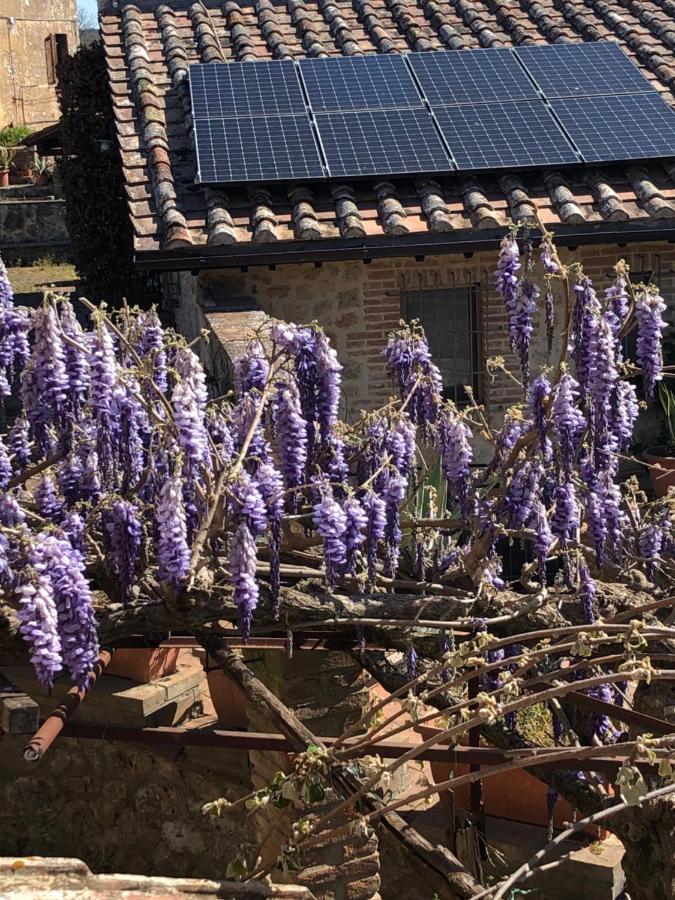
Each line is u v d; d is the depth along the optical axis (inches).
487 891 144.6
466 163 426.9
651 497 423.5
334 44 525.0
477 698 148.9
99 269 677.9
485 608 196.4
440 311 443.2
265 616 182.1
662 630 164.2
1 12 1385.3
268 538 174.7
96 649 152.5
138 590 185.8
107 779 300.2
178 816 293.4
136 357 183.5
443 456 211.6
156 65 512.1
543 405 186.4
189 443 167.8
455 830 214.2
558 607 196.4
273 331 188.1
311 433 195.6
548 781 198.4
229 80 475.2
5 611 169.5
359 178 421.4
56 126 906.7
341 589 200.1
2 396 194.5
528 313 195.3
